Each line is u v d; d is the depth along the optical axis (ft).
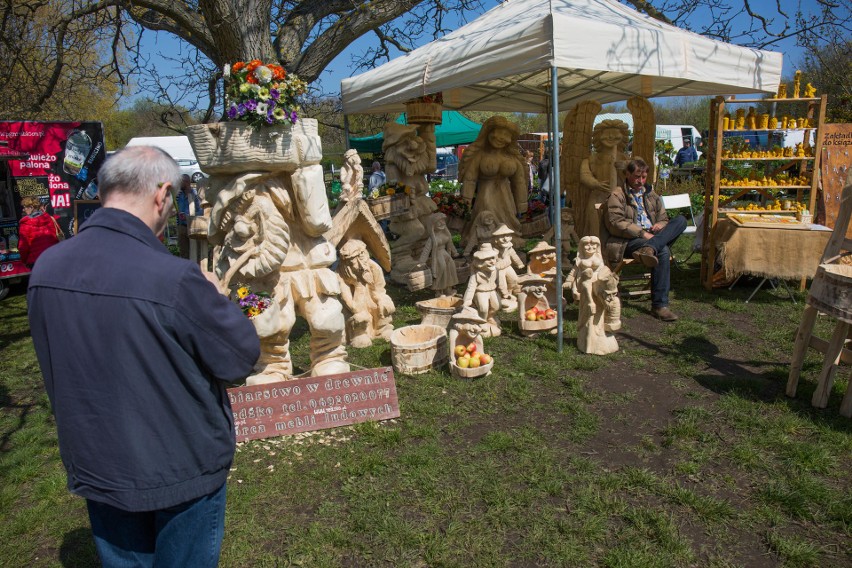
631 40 15.66
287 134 12.10
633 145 26.96
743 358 16.12
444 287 21.54
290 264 13.17
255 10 21.08
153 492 5.39
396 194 23.27
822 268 12.76
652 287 20.16
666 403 13.47
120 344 5.16
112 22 23.24
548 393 14.17
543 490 10.19
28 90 31.68
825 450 11.03
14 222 29.04
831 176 24.94
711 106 23.66
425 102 24.23
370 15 23.21
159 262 5.30
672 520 9.30
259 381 13.00
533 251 21.48
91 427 5.32
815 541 8.79
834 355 12.51
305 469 11.10
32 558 9.15
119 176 5.46
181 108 25.46
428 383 14.79
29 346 21.04
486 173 24.98
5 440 13.14
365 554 8.77
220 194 12.37
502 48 15.61
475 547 8.82
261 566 8.59
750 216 23.02
